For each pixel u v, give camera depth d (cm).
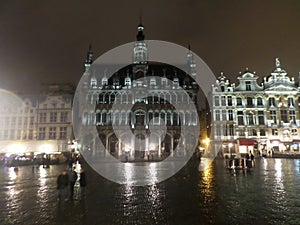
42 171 3512
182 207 1429
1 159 4831
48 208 1441
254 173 2912
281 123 7012
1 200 1661
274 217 1220
